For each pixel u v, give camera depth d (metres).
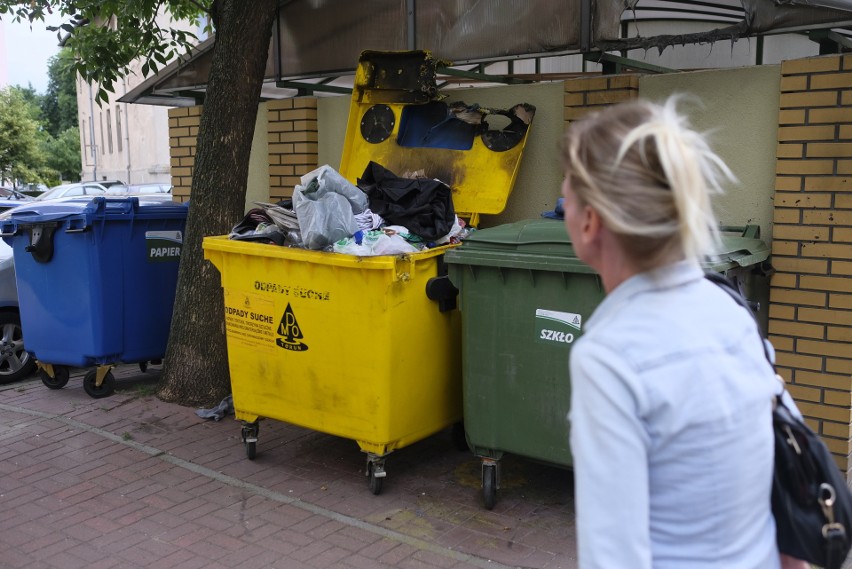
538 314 3.69
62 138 50.84
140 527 3.95
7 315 6.77
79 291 5.88
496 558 3.56
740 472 1.33
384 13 5.81
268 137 6.64
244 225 4.65
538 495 4.21
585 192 1.34
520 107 5.09
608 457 1.28
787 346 4.21
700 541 1.32
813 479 1.45
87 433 5.28
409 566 3.52
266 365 4.46
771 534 1.45
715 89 4.46
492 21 5.24
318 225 4.00
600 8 4.73
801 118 4.03
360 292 3.96
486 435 3.93
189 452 4.91
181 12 7.15
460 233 4.40
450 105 5.35
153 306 6.18
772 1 4.17
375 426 4.07
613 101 4.73
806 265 4.10
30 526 3.98
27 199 25.98
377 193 4.50
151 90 7.38
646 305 1.35
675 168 1.26
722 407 1.32
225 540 3.79
